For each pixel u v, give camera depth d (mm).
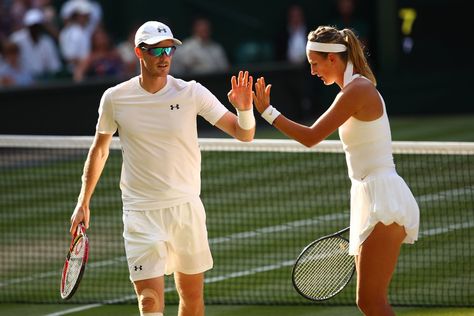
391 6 65562
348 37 19312
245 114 19312
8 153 51688
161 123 19375
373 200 19016
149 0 72188
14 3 64625
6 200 41469
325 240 20156
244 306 25469
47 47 59969
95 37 59625
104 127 19859
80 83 53781
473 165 42688
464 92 64125
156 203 19531
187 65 60469
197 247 19797
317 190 40312
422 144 25375
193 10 73062
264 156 48219
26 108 52000
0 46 58219
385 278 19078
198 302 20266
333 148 26844
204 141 27984
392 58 65812
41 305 26594
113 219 37312
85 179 20312
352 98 18922
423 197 37875
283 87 62344
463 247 30109
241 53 72500
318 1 70312
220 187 41844
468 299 25266
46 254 32750
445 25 64438
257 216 36500
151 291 19250
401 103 65062
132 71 60438
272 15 71938
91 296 27375
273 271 29062
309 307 25156
